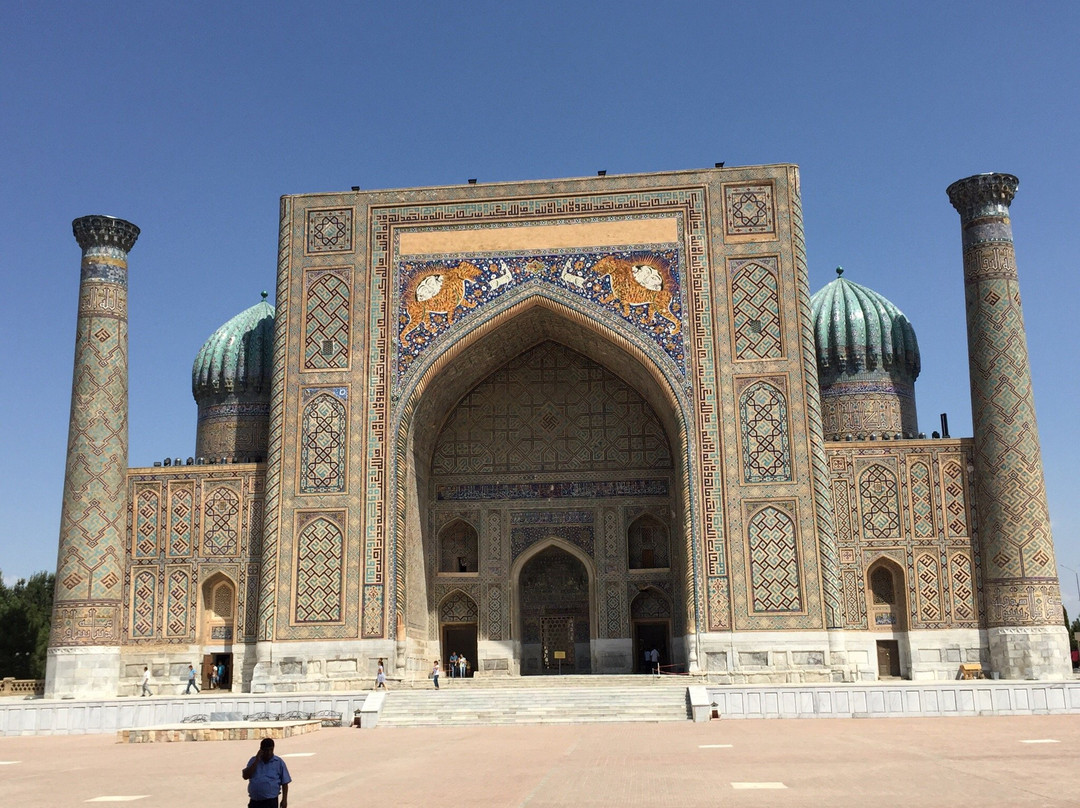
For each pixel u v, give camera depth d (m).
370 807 5.76
